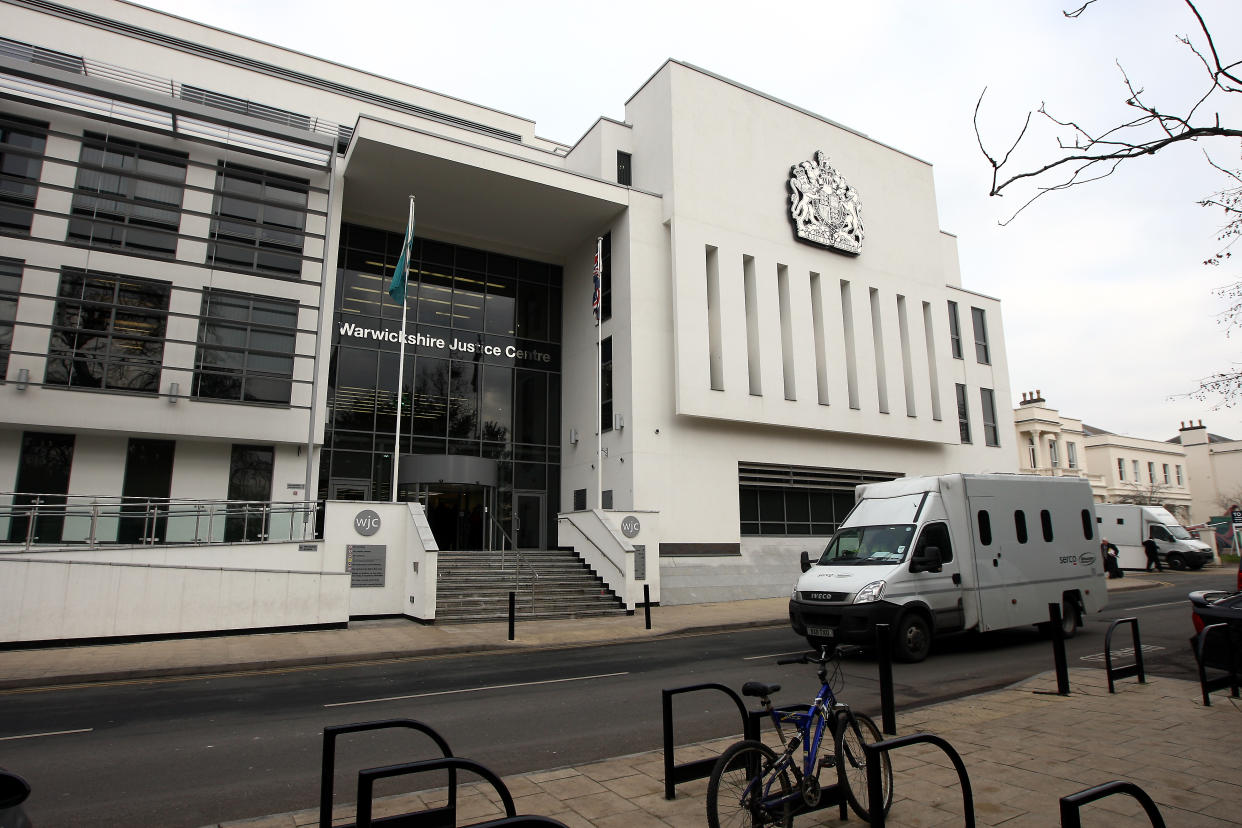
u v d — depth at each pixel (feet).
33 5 68.80
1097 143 15.30
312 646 44.34
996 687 32.19
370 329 82.28
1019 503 44.80
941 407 102.58
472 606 58.90
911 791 18.02
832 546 43.27
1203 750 21.29
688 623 56.70
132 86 68.64
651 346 81.05
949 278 127.44
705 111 87.51
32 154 60.80
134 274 65.62
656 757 21.16
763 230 89.25
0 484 59.41
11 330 60.59
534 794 17.95
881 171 103.71
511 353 91.35
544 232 90.02
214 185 70.28
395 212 83.87
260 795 18.80
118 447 63.82
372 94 89.61
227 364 67.46
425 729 15.02
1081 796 9.43
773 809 14.69
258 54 84.02
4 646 42.14
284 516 60.49
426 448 82.84
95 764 21.58
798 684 33.27
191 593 47.62
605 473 82.02
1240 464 193.67
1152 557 108.06
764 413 84.28
